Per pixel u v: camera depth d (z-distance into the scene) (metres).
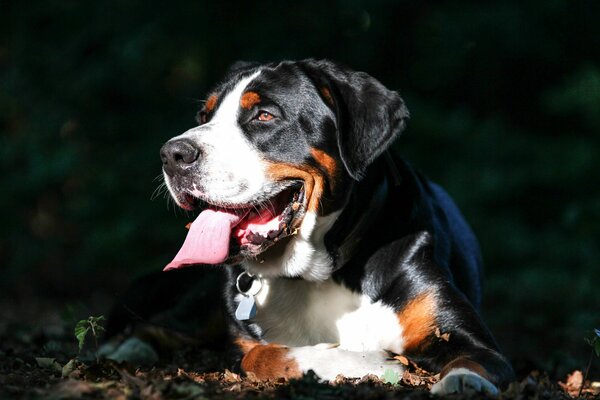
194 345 7.57
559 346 10.35
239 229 6.12
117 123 16.83
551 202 15.45
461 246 7.38
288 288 6.40
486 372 5.45
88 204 16.12
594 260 13.73
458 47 15.94
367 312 6.30
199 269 7.52
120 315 7.87
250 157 6.05
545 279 13.27
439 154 15.54
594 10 15.97
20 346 7.47
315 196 6.11
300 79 6.22
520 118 16.88
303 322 6.41
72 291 15.42
